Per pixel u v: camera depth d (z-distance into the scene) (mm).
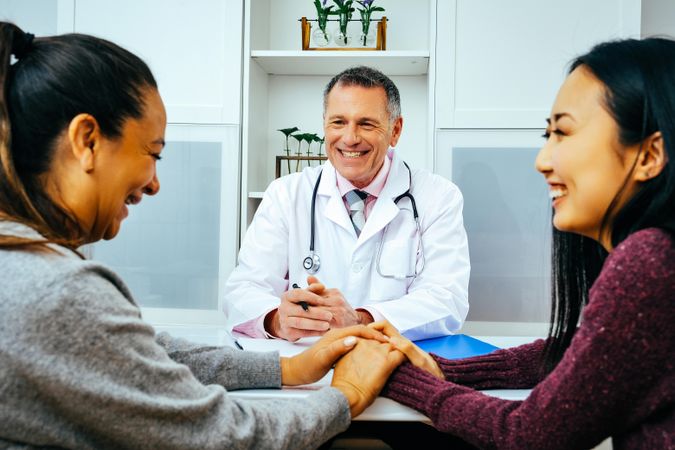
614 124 576
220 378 822
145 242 2221
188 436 555
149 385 543
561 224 643
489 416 653
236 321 1476
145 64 678
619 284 538
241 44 2193
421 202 1686
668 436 526
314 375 825
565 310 795
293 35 2580
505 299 2115
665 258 525
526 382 849
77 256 582
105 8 2199
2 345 481
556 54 2080
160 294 2221
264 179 2562
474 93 2113
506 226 2113
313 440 663
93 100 603
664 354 521
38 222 574
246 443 590
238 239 2221
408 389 764
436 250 1601
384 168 1695
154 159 687
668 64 561
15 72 596
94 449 543
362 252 1623
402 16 2529
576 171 603
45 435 514
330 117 1603
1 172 569
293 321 1185
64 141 598
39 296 490
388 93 1624
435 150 2131
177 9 2195
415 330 1357
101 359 512
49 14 2473
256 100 2354
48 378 488
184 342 870
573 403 555
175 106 2201
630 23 2047
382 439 1081
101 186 628
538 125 2090
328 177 1717
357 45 2463
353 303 1604
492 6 2100
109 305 527
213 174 2209
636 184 581
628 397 535
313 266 1619
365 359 792
